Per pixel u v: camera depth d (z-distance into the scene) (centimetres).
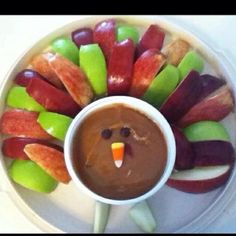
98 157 32
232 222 33
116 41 36
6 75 35
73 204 33
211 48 37
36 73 35
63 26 37
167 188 33
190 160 33
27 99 34
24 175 32
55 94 33
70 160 31
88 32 37
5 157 34
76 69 34
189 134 34
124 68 34
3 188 33
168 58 36
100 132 32
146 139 32
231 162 33
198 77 34
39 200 33
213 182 33
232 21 39
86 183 31
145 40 36
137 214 32
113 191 31
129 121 32
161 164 31
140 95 35
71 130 31
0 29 39
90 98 34
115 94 34
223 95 34
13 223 33
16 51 38
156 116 32
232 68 37
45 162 32
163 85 34
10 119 34
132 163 31
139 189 31
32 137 34
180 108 34
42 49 37
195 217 32
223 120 35
